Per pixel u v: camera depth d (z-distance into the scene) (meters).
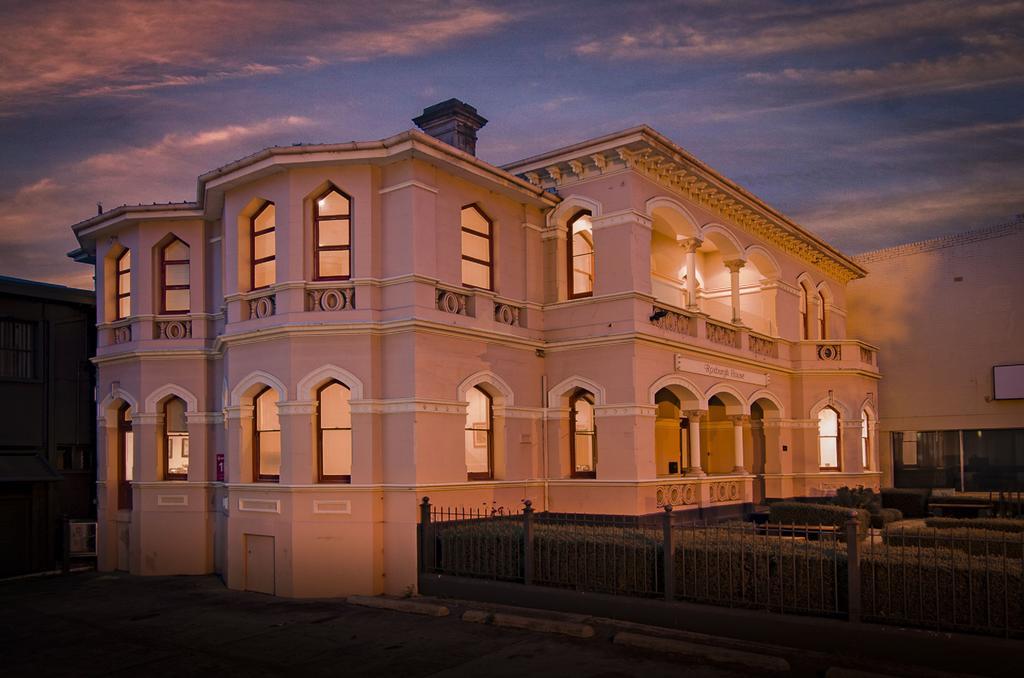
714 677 9.90
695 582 12.01
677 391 19.69
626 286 17.83
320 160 16.12
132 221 19.95
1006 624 9.71
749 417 22.31
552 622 12.20
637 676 10.03
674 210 19.59
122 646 12.32
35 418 21.77
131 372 19.95
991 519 16.33
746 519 20.91
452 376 16.44
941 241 29.53
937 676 9.65
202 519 19.19
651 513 17.73
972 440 28.45
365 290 16.02
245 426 17.12
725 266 23.55
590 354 18.33
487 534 14.60
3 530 19.25
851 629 10.52
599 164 18.31
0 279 21.00
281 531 15.96
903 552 10.57
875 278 30.75
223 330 19.12
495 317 17.88
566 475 18.61
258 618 13.91
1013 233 28.06
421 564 15.23
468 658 11.08
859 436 24.91
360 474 15.71
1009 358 27.80
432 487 15.66
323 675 10.62
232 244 17.55
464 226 17.67
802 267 26.56
